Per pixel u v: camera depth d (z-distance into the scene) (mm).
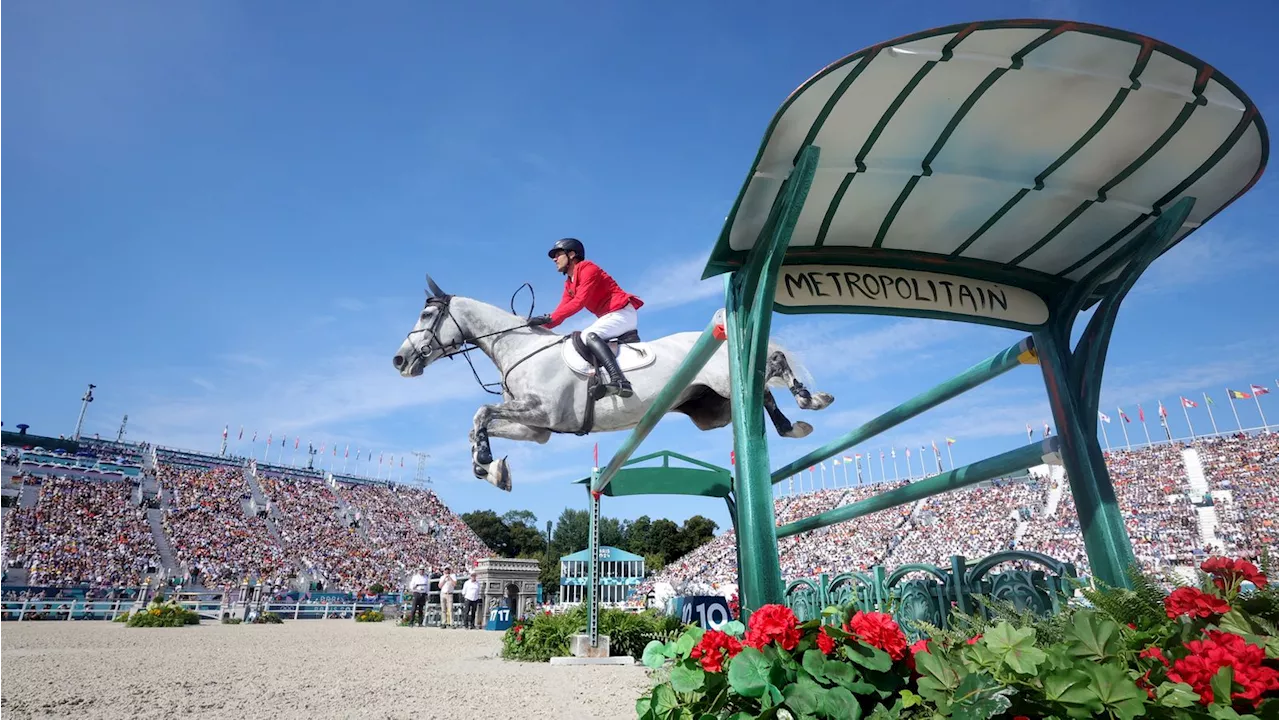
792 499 48469
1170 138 2619
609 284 5164
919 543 33969
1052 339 3475
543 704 5090
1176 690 1563
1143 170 2803
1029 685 1647
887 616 2076
